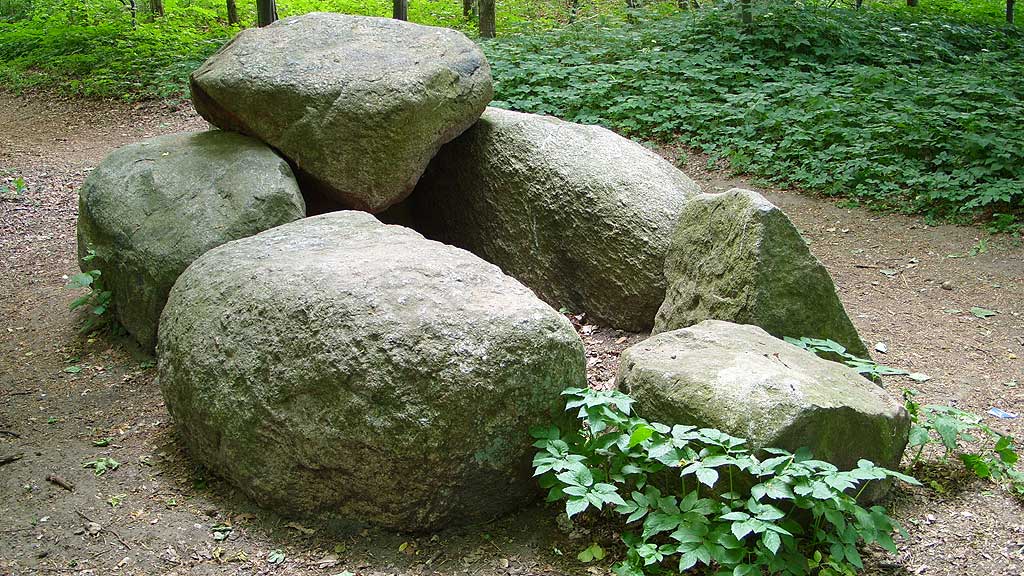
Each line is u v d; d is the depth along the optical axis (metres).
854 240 6.54
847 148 7.59
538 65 9.72
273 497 3.27
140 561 3.05
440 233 6.11
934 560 2.95
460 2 16.88
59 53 12.75
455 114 5.35
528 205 5.38
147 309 4.67
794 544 2.80
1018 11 18.38
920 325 5.14
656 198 5.00
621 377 3.50
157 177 4.93
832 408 2.96
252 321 3.34
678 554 2.96
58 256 6.40
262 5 10.98
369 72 5.15
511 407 3.09
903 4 16.89
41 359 4.82
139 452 3.81
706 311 4.19
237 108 5.12
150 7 15.02
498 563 3.02
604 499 2.88
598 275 5.07
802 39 10.23
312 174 5.13
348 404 3.03
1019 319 5.18
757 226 3.98
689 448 2.93
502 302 3.25
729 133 8.30
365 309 3.13
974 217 6.74
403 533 3.16
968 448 3.70
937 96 8.45
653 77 9.52
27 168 8.56
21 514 3.32
